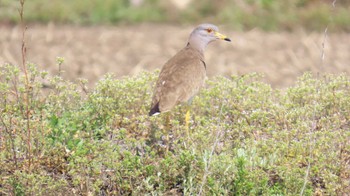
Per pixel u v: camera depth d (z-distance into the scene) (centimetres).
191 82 1677
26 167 1421
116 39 3012
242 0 3316
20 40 2925
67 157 1502
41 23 3198
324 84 1766
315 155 1464
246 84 1859
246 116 1638
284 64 2739
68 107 1672
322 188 1462
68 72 2589
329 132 1505
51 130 1530
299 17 3216
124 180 1394
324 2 3306
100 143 1461
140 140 1465
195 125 1677
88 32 3108
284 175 1404
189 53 1777
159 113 1598
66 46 2898
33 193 1339
